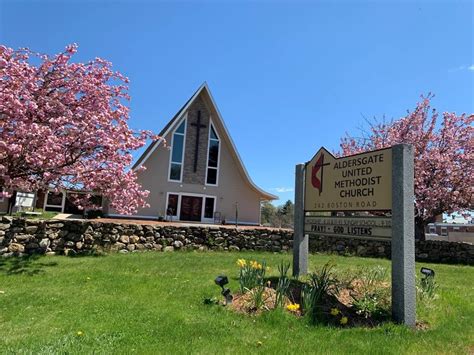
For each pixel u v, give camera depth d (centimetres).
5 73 873
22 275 753
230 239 1367
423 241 1645
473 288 834
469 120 1850
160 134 2484
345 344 431
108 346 389
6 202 2045
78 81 1041
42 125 892
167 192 2247
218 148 2425
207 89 2369
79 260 967
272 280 714
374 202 605
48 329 438
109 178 1009
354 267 995
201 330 446
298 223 802
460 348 434
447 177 1766
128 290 633
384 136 2075
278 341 428
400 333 478
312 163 795
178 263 954
